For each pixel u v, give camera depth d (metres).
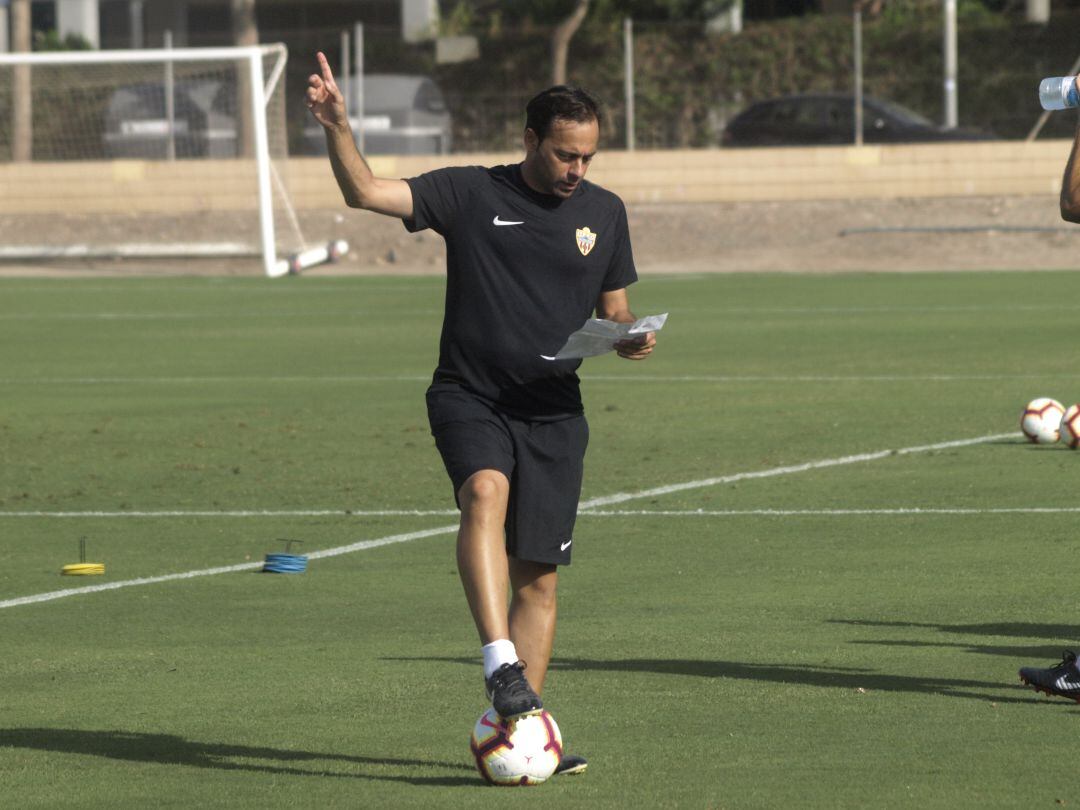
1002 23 97.88
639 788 12.99
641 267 79.69
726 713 15.12
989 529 23.88
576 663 17.06
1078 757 13.57
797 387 40.44
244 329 56.41
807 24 100.81
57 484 29.20
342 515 26.03
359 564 22.52
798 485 27.69
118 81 92.44
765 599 19.91
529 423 13.79
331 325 57.28
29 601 20.56
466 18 108.19
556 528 13.77
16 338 54.62
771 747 14.02
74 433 35.16
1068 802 12.48
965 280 69.50
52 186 90.25
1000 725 14.55
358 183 13.48
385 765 13.76
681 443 32.44
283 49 80.25
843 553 22.50
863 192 87.06
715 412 36.59
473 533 13.21
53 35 112.62
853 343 49.34
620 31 101.44
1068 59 95.81
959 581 20.62
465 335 13.77
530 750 13.02
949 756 13.66
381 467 30.36
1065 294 62.81
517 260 13.66
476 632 18.70
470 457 13.47
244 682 16.62
